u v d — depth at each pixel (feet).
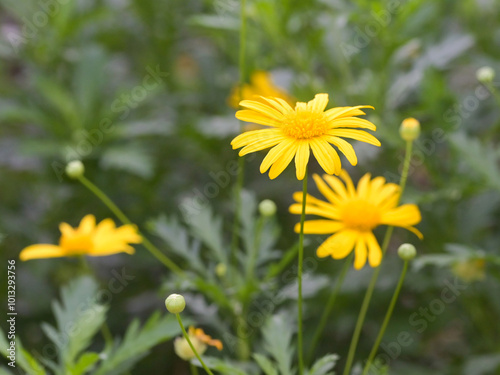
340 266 2.39
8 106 2.45
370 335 2.35
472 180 2.23
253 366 2.04
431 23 2.58
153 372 2.48
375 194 2.03
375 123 2.24
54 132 2.48
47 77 2.49
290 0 2.36
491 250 2.29
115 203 2.60
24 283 2.52
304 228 2.00
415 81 2.36
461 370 2.22
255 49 2.62
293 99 2.47
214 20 2.41
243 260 2.11
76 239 2.09
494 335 2.33
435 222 2.31
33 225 2.60
